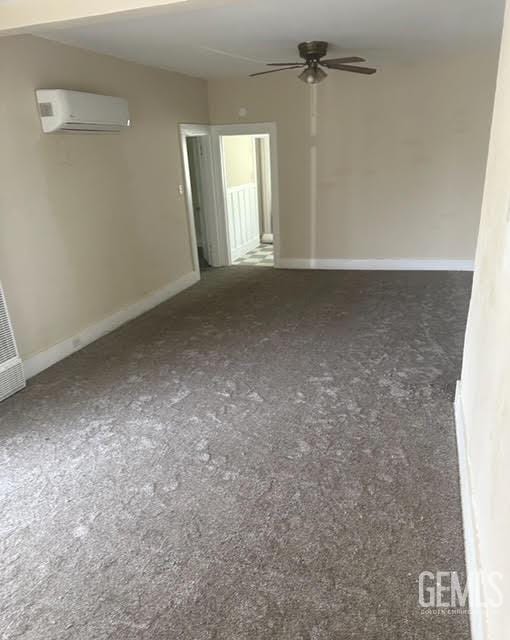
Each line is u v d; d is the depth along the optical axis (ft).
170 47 13.96
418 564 6.14
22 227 11.50
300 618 5.50
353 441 8.76
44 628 5.52
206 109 20.97
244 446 8.79
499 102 7.16
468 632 5.28
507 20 6.72
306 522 6.91
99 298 14.60
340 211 21.08
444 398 10.07
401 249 20.94
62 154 12.64
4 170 10.88
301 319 15.35
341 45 14.85
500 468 4.83
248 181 26.37
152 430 9.43
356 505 7.19
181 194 19.20
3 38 10.61
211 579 6.06
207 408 10.18
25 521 7.14
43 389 11.29
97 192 14.17
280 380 11.28
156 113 17.10
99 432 9.43
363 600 5.69
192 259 20.40
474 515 6.15
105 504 7.45
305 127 20.30
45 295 12.38
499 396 5.20
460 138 18.93
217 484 7.80
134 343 13.99
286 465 8.20
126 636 5.39
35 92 11.61
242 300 17.74
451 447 8.46
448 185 19.61
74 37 12.07
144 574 6.18
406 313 15.43
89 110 12.59
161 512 7.23
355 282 19.43
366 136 19.79
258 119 20.76
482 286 7.36
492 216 6.94
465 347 8.96
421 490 7.44
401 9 11.41
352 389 10.66
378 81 18.98
